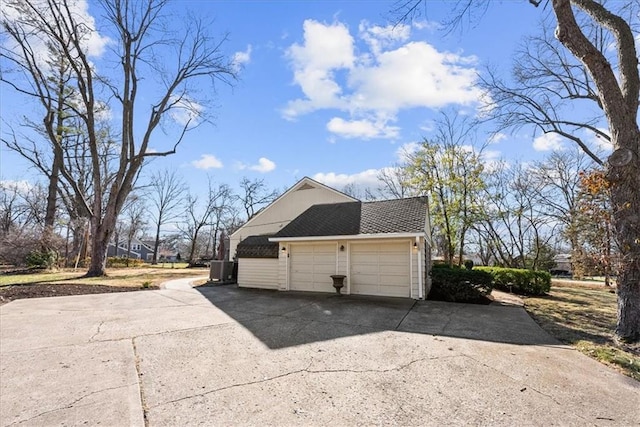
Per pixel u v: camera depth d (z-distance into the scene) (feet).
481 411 10.66
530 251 72.95
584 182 21.07
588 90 45.06
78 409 10.50
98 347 16.66
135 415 10.18
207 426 9.61
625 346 17.49
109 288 38.55
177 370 13.83
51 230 67.36
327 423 9.86
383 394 11.81
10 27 45.98
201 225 138.31
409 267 34.99
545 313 28.12
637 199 18.48
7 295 31.22
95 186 53.06
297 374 13.55
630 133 19.25
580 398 11.64
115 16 51.70
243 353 16.11
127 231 150.82
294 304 29.84
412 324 22.36
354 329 20.93
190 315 24.45
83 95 52.60
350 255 37.86
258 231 65.57
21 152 58.85
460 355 16.02
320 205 48.73
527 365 14.76
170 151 57.31
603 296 41.27
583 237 24.88
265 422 9.87
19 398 11.18
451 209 62.03
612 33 21.13
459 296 33.30
